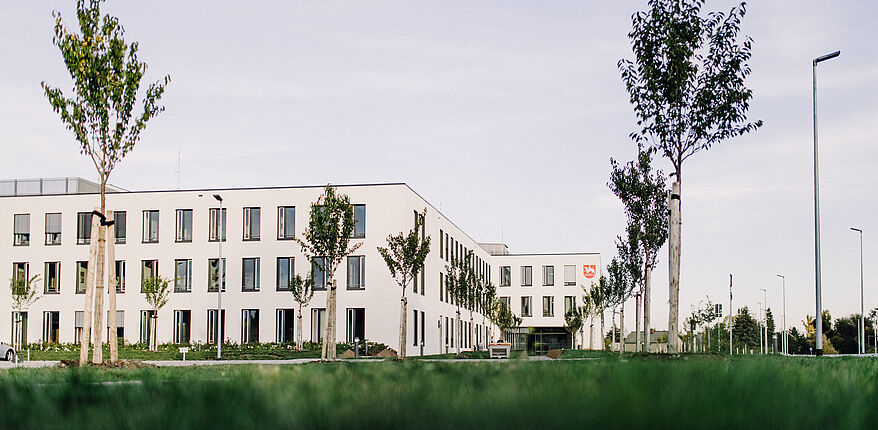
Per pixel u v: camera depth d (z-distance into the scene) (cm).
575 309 7256
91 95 1859
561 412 268
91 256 1919
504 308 6806
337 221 3422
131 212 5259
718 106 1772
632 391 296
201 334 5097
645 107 1831
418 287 5406
